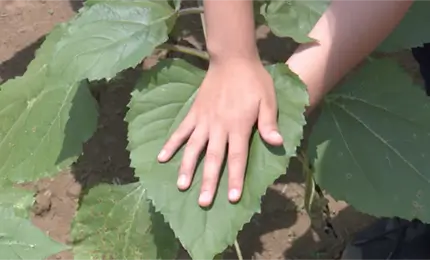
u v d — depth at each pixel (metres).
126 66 0.90
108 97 1.38
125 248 1.07
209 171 0.85
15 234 0.96
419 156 0.96
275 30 0.99
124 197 1.08
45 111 1.07
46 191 1.31
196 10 1.00
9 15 1.47
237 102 0.86
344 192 0.96
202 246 0.83
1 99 1.09
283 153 0.86
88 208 1.07
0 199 0.99
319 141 0.98
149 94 0.93
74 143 1.06
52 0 1.49
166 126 0.92
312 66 0.91
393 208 0.94
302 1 1.00
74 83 1.05
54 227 1.29
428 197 0.94
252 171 0.85
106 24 0.93
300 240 1.27
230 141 0.85
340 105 0.99
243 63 0.87
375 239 1.20
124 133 1.36
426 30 1.02
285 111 0.88
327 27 0.92
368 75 0.99
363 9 0.90
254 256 1.26
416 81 1.40
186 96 0.93
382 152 0.96
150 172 0.88
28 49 1.44
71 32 0.93
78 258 1.07
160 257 1.07
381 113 0.98
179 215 0.85
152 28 0.94
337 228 1.28
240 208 0.84
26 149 1.06
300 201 1.30
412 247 1.17
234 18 0.87
